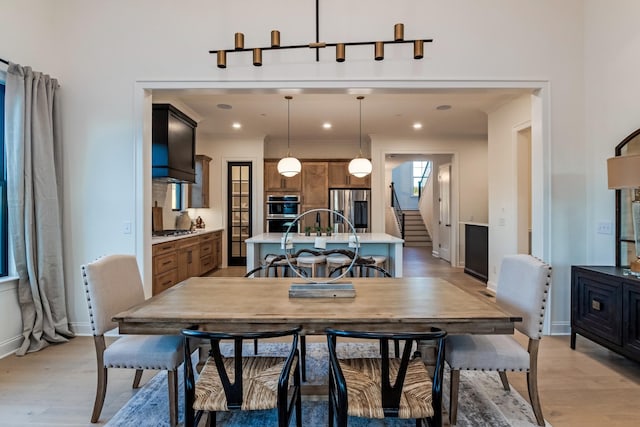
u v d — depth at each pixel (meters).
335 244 4.34
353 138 7.32
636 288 2.32
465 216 6.95
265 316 1.65
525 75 3.22
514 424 1.89
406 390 1.49
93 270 1.94
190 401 1.46
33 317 2.90
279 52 3.21
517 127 4.42
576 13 3.24
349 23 3.21
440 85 3.20
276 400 1.45
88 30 3.25
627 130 2.87
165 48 3.23
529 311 1.90
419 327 1.63
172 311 1.73
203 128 6.41
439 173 8.38
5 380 2.38
